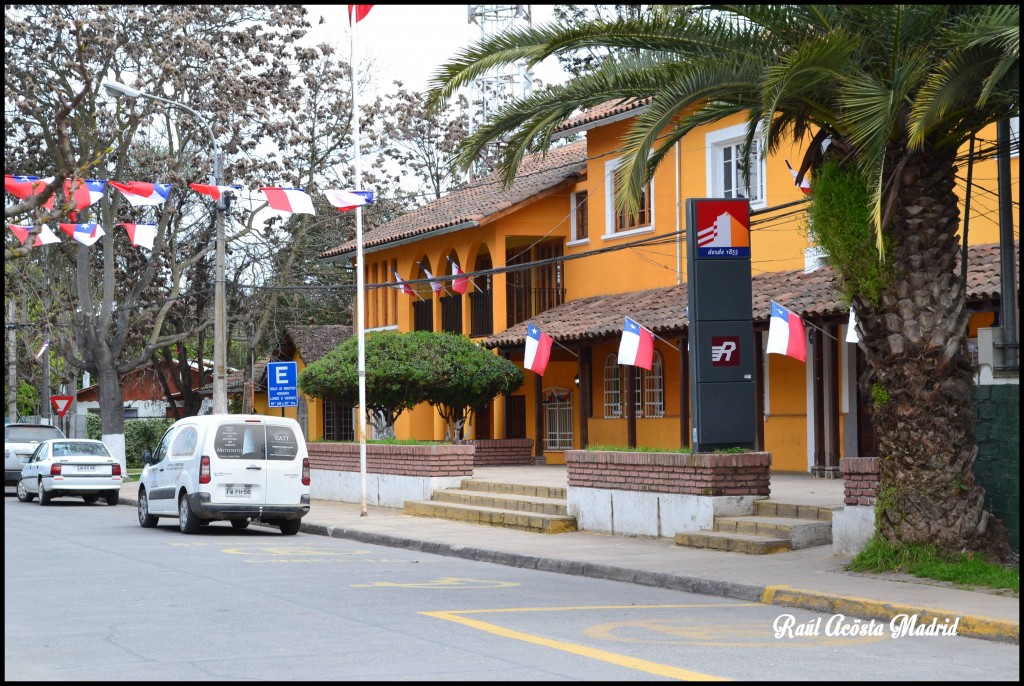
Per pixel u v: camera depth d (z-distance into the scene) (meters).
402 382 26.80
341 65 38.25
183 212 36.66
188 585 12.84
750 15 12.41
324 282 40.44
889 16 11.81
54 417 50.09
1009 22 10.81
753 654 8.76
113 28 32.28
